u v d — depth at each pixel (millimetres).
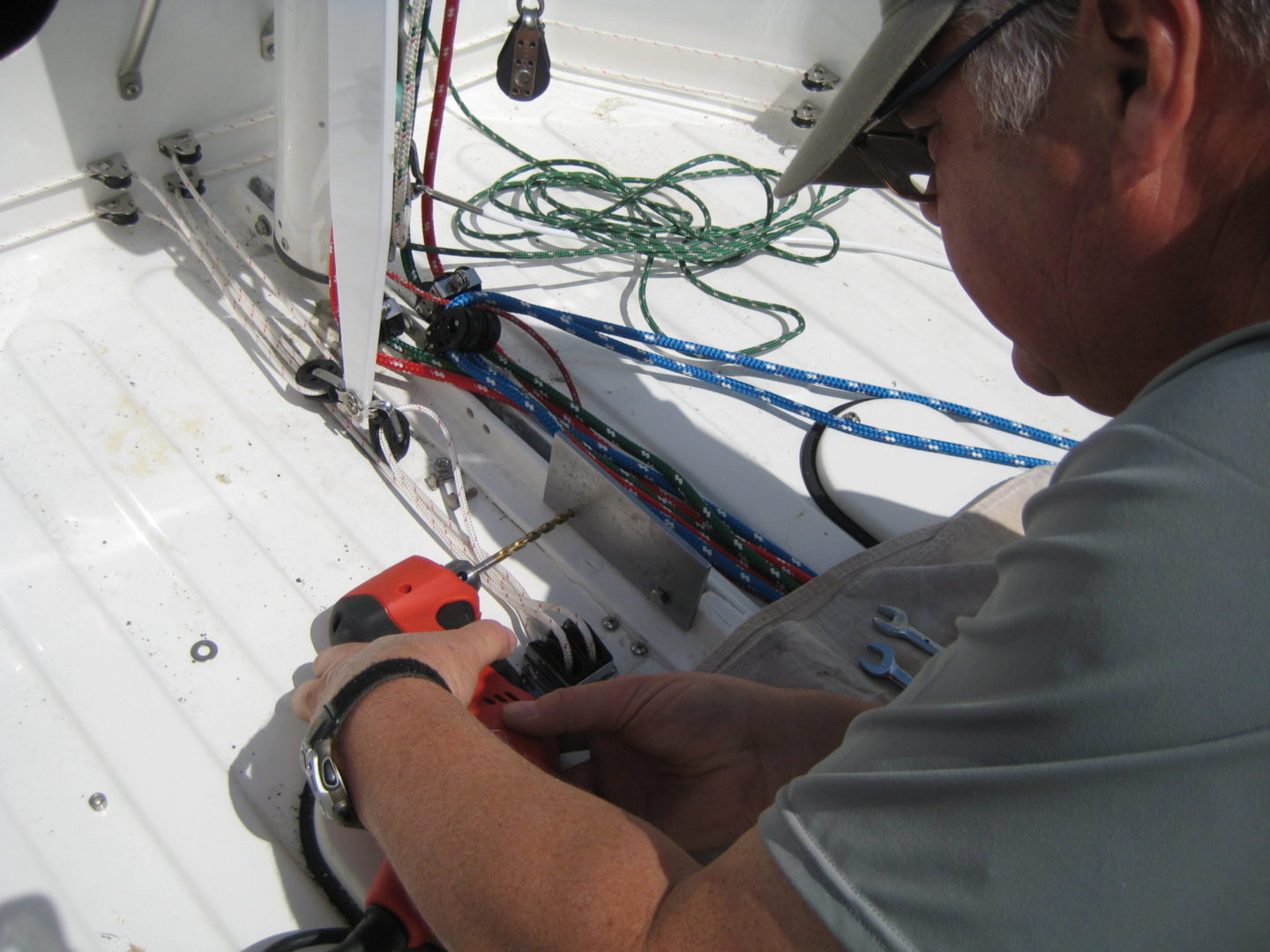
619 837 735
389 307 1529
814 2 2072
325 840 1062
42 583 1271
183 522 1367
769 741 1046
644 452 1520
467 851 744
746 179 2150
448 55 1339
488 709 1067
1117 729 517
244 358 1566
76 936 1024
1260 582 506
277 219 1560
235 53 1685
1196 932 507
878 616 1276
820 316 1888
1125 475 557
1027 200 704
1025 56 648
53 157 1567
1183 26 541
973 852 547
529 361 1690
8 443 1393
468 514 1428
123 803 1119
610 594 1405
